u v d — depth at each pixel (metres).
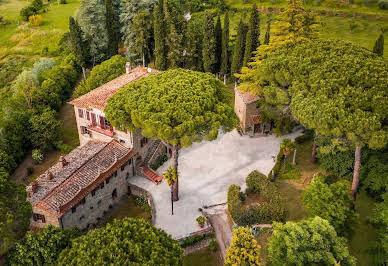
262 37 89.44
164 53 74.25
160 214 44.03
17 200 32.09
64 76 75.62
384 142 36.25
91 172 43.88
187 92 41.91
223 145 56.94
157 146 53.41
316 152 50.41
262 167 51.69
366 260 37.34
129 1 79.19
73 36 77.88
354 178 42.03
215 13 108.94
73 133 64.44
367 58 42.69
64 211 38.81
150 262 27.09
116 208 46.97
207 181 49.41
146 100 41.56
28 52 97.81
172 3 88.75
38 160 56.25
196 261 39.31
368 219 41.09
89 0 79.25
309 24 55.84
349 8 103.75
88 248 28.16
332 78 40.50
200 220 41.53
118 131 48.81
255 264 30.72
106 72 67.12
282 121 56.31
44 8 125.62
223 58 71.94
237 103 61.72
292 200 45.34
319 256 28.73
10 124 56.22
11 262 30.11
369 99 37.75
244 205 44.44
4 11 123.81
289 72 44.72
